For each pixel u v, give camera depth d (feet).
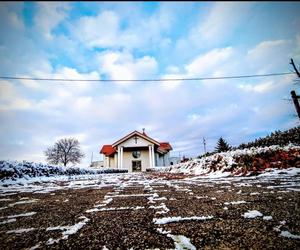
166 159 125.70
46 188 23.81
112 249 5.91
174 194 15.65
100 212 10.40
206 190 17.03
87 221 8.78
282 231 6.72
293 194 12.84
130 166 104.47
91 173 74.49
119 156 99.14
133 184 26.04
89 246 6.15
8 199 15.83
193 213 9.45
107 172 84.69
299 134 43.65
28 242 6.55
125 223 8.32
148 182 28.66
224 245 5.91
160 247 5.94
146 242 6.33
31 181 35.58
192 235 6.75
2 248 6.13
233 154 40.78
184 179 32.58
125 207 11.41
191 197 13.87
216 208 10.20
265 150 36.94
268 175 28.07
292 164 30.42
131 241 6.45
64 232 7.41
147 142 100.12
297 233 6.52
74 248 6.03
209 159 46.52
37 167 44.91
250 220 7.97
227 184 20.85
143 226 7.86
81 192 19.04
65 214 10.20
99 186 24.67
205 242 6.17
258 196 12.78
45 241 6.61
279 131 50.88
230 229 7.11
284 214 8.52
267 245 5.78
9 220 9.32
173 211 9.98
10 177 34.35
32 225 8.39
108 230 7.52
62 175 55.16
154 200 13.33
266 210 9.28
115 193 17.60
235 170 35.24
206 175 38.88
